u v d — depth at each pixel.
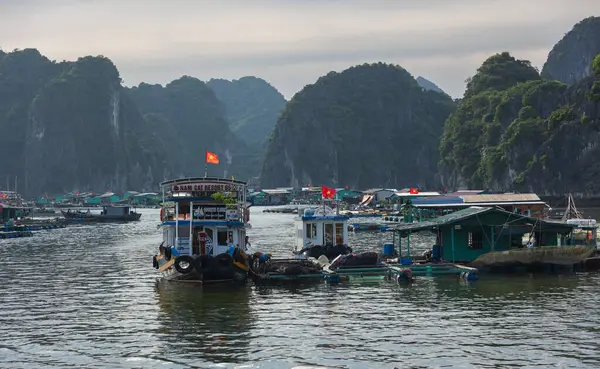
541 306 34.66
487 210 47.59
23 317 34.47
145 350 27.66
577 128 193.00
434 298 37.41
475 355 26.06
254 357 26.41
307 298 38.12
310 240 55.22
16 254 68.69
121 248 75.19
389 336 29.09
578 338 28.19
